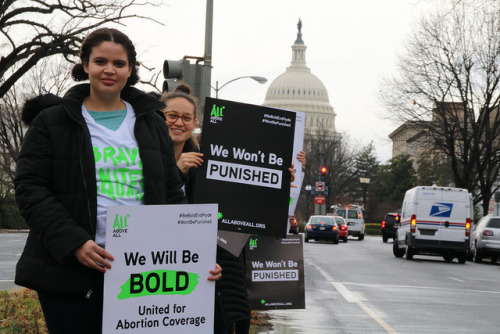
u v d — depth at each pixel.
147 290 4.02
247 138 5.76
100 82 4.10
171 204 4.13
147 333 4.03
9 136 55.16
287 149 5.82
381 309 13.30
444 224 31.52
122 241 3.96
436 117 50.78
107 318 3.93
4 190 59.88
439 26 48.53
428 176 89.81
